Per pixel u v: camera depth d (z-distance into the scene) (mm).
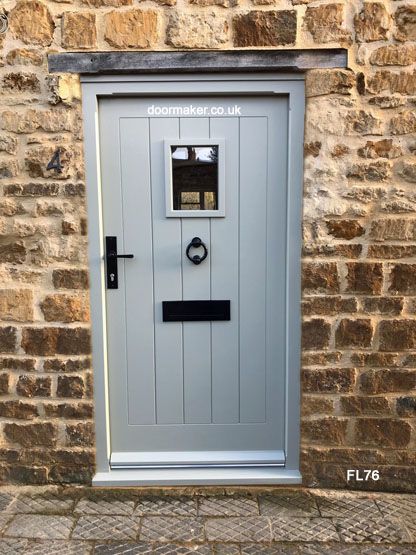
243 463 3076
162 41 2705
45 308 2896
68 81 2730
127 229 2934
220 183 2895
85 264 2873
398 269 2830
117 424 3082
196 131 2867
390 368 2912
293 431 3029
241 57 2705
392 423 2947
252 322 3020
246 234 2949
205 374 3062
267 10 2682
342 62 2703
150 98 2832
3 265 2871
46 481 3018
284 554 2480
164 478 2994
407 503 2885
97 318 2924
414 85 2711
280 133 2863
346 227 2816
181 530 2646
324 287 2863
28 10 2688
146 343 3025
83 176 2811
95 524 2693
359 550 2508
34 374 2947
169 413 3086
